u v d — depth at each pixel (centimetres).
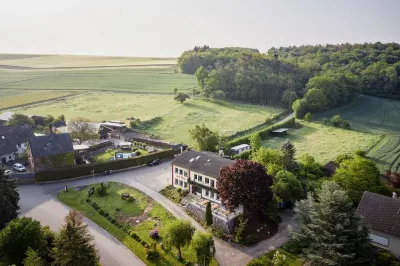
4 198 5997
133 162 9550
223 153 9488
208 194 7350
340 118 14650
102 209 7050
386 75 19788
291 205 7112
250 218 6362
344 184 6781
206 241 5131
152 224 6544
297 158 10125
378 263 4853
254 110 17225
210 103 18450
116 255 5569
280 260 4922
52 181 8494
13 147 10144
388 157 10450
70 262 4466
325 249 4591
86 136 11631
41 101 19300
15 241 4866
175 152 10438
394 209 5441
